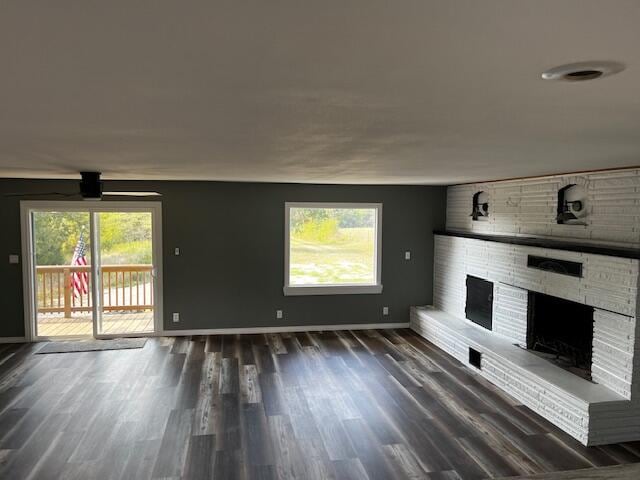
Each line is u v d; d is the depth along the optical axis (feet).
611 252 12.52
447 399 15.05
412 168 13.62
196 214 21.70
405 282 23.82
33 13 2.87
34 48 3.54
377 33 3.24
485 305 19.03
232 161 11.83
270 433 12.67
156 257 21.59
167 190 21.43
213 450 11.77
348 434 12.67
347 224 23.45
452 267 21.85
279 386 15.98
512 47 3.53
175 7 2.79
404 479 10.61
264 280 22.49
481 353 17.07
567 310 15.07
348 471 10.90
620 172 13.04
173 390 15.58
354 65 4.01
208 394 15.26
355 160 11.54
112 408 14.19
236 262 22.18
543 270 15.49
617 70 4.12
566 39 3.35
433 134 7.64
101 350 19.76
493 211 19.38
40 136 7.81
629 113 5.99
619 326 12.55
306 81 4.51
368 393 15.47
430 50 3.61
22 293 20.71
